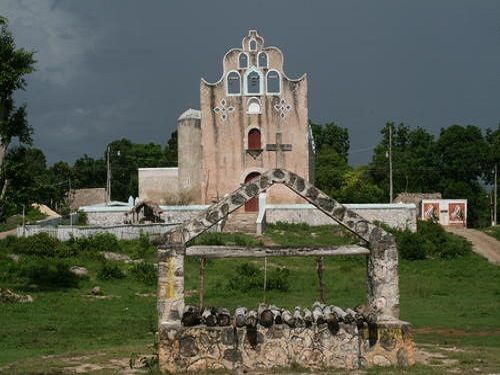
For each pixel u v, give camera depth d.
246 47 51.50
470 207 75.19
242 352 13.63
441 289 31.42
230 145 51.31
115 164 93.81
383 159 81.88
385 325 13.98
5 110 28.25
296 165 51.09
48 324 21.62
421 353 16.17
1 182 28.23
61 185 73.12
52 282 30.67
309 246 14.67
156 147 97.62
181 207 47.88
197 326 13.65
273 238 42.84
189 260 35.06
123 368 14.52
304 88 51.19
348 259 37.78
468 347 17.64
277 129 51.31
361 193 70.62
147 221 47.44
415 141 86.31
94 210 49.16
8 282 30.69
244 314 13.84
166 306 13.90
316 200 14.59
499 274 36.38
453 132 78.56
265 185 14.51
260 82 51.25
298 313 14.04
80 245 38.12
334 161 81.00
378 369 13.70
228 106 51.44
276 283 29.84
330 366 13.70
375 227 14.49
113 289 29.81
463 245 44.75
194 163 54.91
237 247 14.62
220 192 51.28
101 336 19.91
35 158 80.44
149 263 34.66
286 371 13.50
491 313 24.83
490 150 76.50
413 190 78.75
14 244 36.78
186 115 55.53
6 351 17.39
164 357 13.50
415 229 47.22
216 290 29.17
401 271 37.09
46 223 50.72
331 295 28.55
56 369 14.48
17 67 27.88
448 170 78.31
